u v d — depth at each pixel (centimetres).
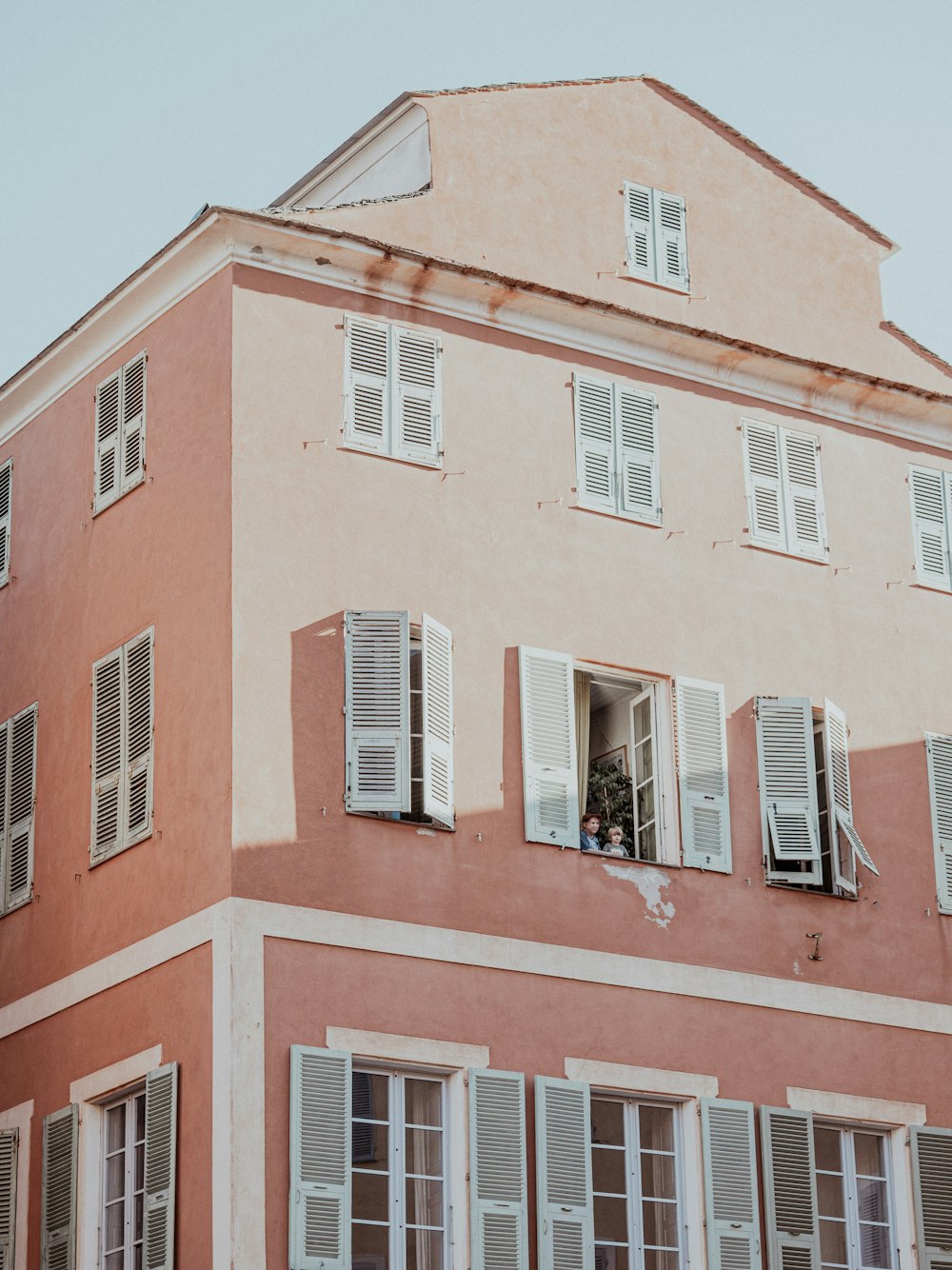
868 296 2386
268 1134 1730
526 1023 1880
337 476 1959
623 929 1959
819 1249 1939
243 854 1797
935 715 2233
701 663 2100
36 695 2122
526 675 1992
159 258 2025
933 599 2284
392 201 2091
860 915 2097
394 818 1881
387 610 1930
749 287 2298
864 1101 2023
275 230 1978
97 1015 1902
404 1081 1828
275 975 1777
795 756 2098
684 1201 1916
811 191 2384
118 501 2061
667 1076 1930
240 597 1873
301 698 1869
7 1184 1962
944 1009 2109
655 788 2052
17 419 2267
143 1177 1830
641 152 2277
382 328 2030
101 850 1958
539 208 2184
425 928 1859
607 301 2159
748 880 2047
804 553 2208
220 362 1962
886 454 2311
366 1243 1764
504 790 1950
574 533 2070
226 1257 1680
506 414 2073
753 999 2002
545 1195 1831
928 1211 2019
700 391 2206
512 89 2206
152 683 1944
